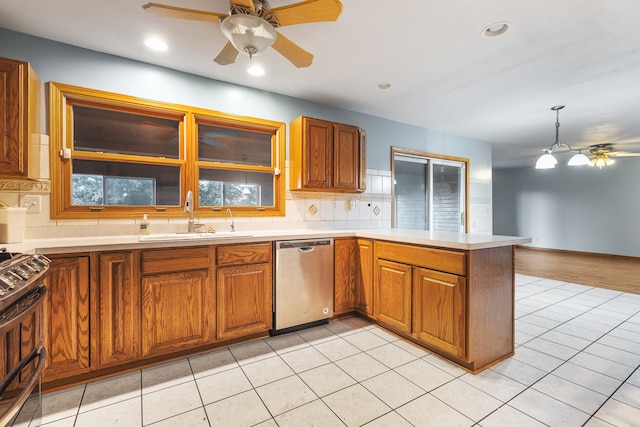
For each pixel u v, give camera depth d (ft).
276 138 10.37
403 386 6.03
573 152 20.93
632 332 8.80
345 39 7.14
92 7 6.01
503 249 7.22
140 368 6.69
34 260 4.25
